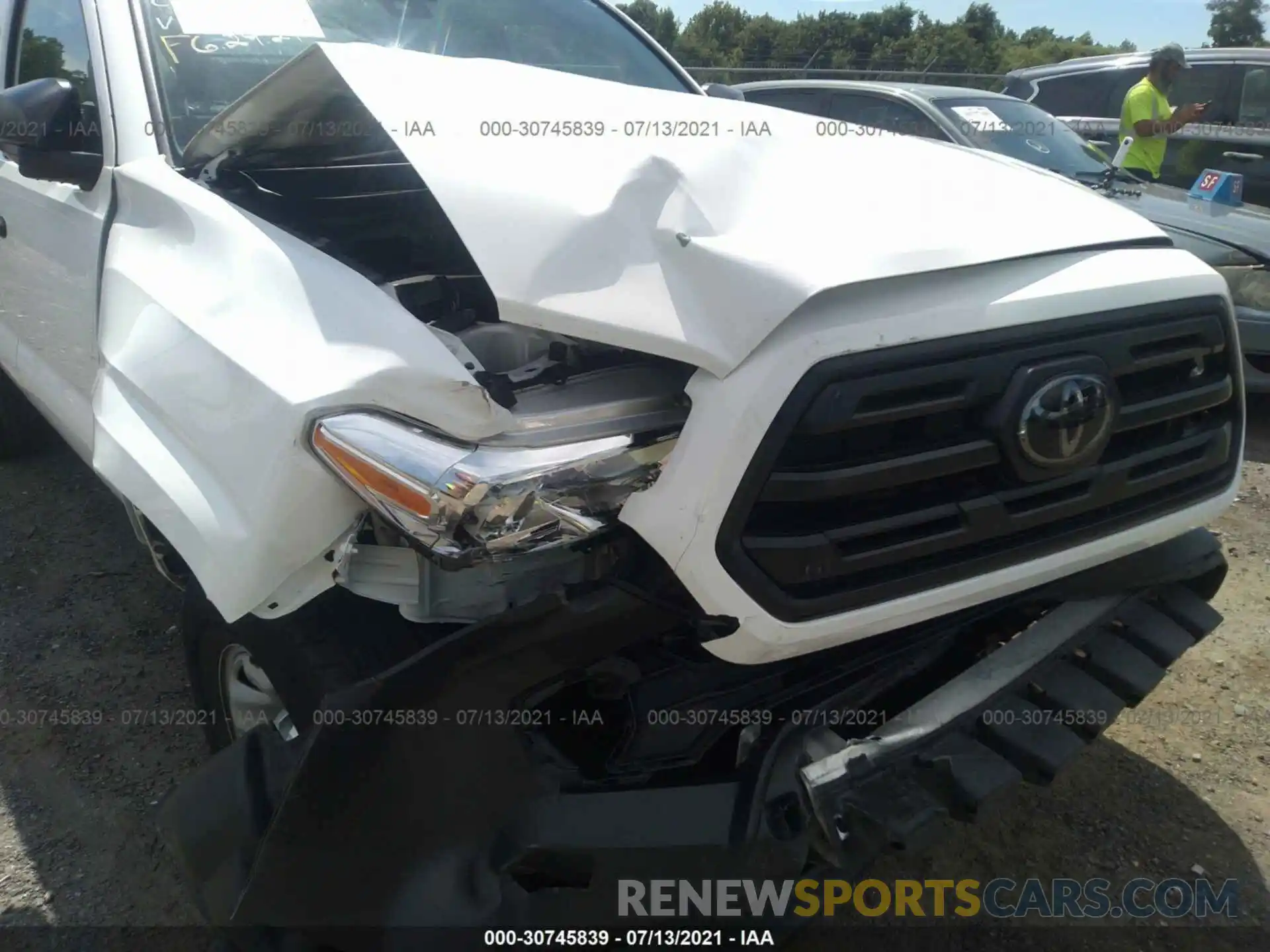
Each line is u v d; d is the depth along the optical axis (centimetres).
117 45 262
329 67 189
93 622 328
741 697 187
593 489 158
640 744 179
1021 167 249
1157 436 207
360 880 168
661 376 177
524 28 323
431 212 231
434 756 164
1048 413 176
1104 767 281
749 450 157
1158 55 692
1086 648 218
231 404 176
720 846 168
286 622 185
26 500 409
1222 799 270
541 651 162
